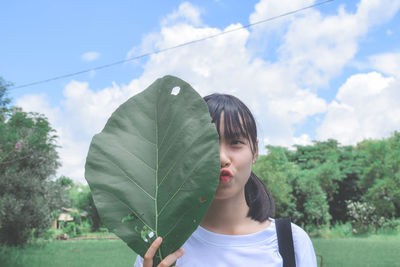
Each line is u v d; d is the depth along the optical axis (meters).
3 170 13.59
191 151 1.01
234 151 1.33
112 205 1.00
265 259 1.44
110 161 1.03
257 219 1.58
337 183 28.98
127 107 1.07
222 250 1.47
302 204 26.39
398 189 25.45
